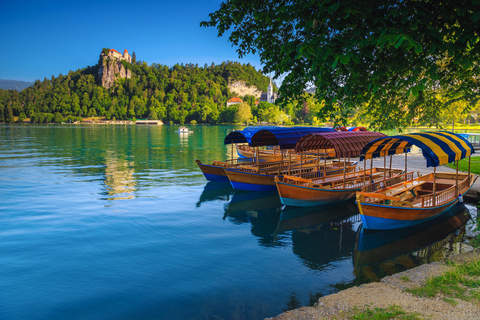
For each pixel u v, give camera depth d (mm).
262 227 14703
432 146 12906
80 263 10523
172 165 34188
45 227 14156
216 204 18750
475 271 7777
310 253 11602
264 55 10047
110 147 55000
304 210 17672
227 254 11453
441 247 12062
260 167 24656
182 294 8547
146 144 62031
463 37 5762
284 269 10203
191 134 104062
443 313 6102
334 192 17844
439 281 7473
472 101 14328
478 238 11875
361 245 12422
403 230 14008
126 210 17062
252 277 9625
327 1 6062
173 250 11766
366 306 6637
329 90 8648
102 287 8930
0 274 9703
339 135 18656
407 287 7457
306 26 6777
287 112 199625
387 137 13914
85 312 7723
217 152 47719
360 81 7523
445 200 15125
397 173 22078
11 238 12773
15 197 19594
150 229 14117
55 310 7809
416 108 15727
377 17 5871
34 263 10500
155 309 7828
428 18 5699
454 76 9953
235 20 9859
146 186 23406
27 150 48344
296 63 7422
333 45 6125
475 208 17109
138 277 9555
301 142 18984
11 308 7895
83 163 34844
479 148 38938
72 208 17281
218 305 8008
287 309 7809
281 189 16891
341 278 9570
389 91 9492
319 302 6996
